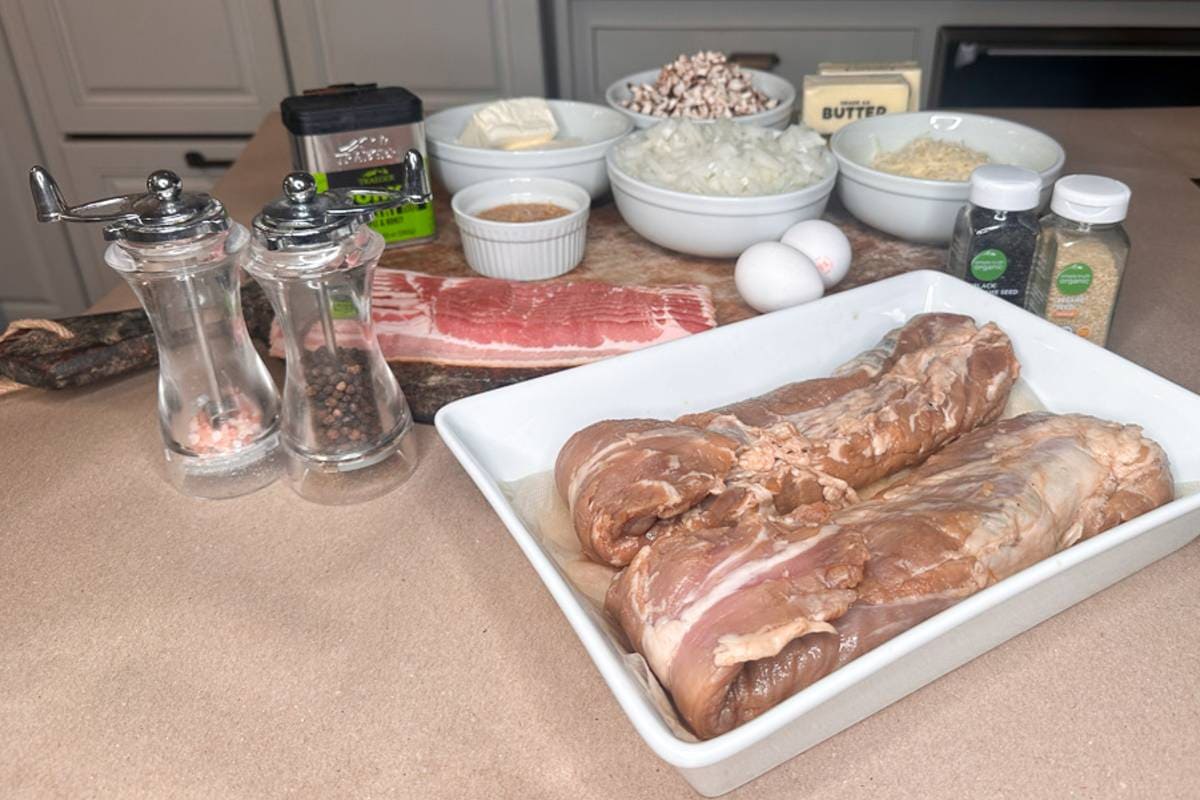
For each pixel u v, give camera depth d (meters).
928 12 2.38
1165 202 1.51
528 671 0.74
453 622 0.78
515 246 1.28
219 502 0.93
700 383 1.01
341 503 0.92
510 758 0.67
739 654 0.61
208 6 2.38
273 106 2.51
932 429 0.92
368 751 0.68
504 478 0.92
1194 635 0.75
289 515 0.91
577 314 1.15
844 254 1.22
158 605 0.81
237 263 0.89
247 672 0.74
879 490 0.92
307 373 0.89
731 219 1.25
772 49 2.47
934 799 0.63
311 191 0.83
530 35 2.39
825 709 0.62
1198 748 0.66
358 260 0.84
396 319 1.14
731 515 0.79
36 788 0.66
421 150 1.38
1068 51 2.29
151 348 1.11
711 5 2.42
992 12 2.38
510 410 0.93
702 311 1.16
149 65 2.46
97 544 0.88
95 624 0.79
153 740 0.69
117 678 0.74
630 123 1.53
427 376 1.07
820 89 1.55
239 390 0.94
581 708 0.71
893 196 1.29
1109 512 0.80
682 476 0.79
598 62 2.53
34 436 1.04
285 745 0.69
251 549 0.87
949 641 0.67
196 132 2.55
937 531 0.74
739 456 0.84
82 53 2.44
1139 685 0.71
